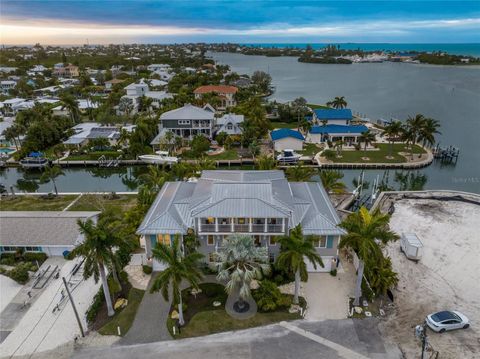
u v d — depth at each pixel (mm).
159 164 77062
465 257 41594
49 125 87688
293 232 33156
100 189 68438
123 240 32062
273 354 28844
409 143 89625
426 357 28219
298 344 29797
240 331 31266
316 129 90438
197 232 37531
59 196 60906
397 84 194750
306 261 38562
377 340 30141
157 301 35156
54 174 62500
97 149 84438
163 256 29906
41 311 34281
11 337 31266
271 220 36938
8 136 84438
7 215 45562
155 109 120438
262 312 33312
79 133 92562
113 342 30438
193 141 82750
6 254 42406
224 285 37094
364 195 62375
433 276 38344
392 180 73688
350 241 31766
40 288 37312
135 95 129250
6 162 79250
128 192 62719
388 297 35250
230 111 115375
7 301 35656
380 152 83500
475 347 29141
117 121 101625
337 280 37812
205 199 39375
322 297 35312
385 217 31844
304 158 78438
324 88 183750
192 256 31000
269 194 38812
